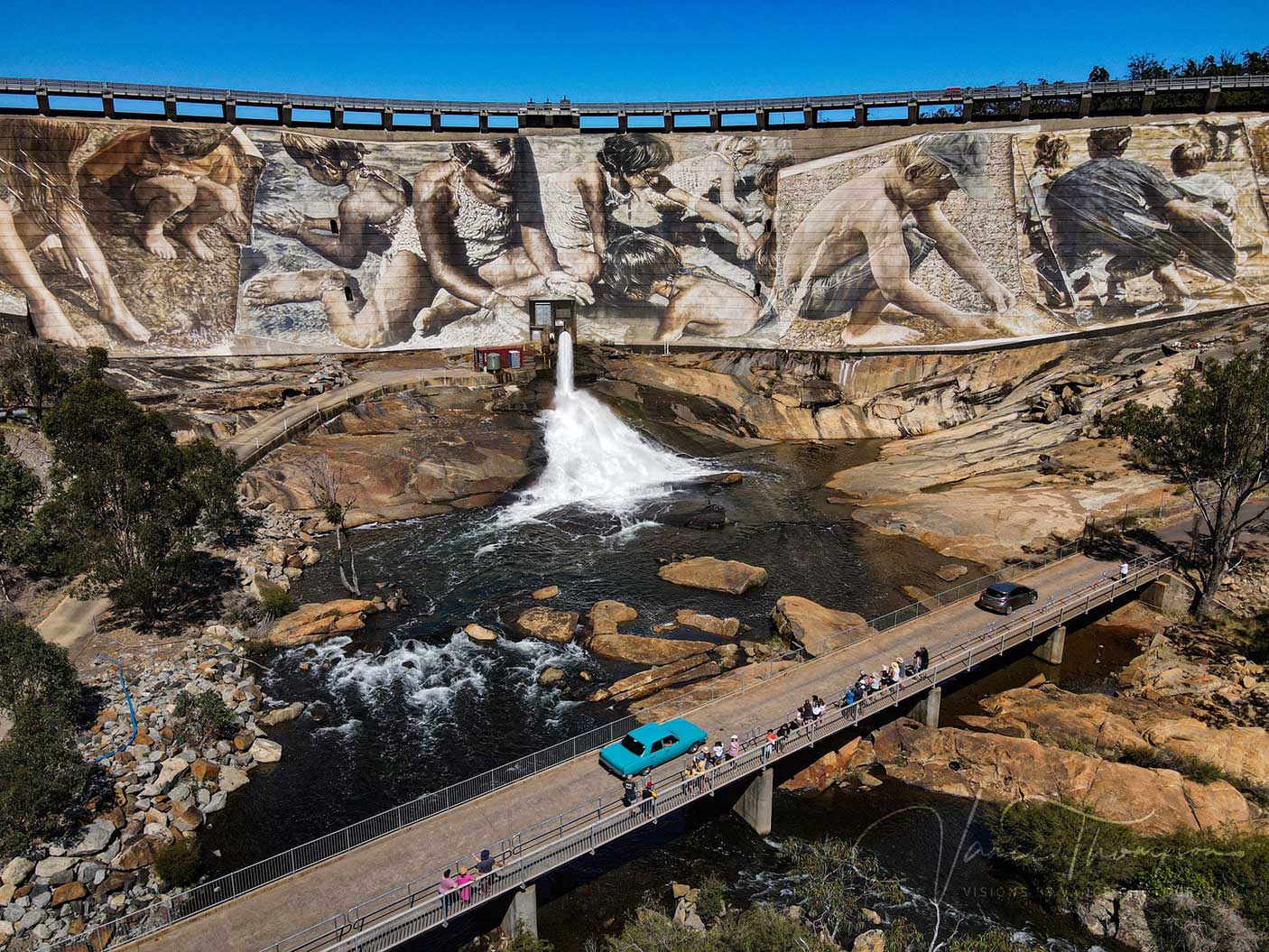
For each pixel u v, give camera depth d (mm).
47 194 100188
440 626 53062
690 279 112625
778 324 111562
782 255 111938
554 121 114312
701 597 57625
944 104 109312
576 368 97688
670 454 88500
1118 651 50500
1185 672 45938
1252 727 39438
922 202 109125
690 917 30984
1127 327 102125
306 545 64000
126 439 49969
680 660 48438
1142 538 60281
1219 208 103375
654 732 35781
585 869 34062
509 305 111875
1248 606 52062
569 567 62281
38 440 67125
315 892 28656
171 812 35688
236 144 106250
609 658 49500
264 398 83812
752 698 40562
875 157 110125
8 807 31359
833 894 31344
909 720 41812
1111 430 58062
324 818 36188
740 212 112500
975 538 65938
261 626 52094
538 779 34781
